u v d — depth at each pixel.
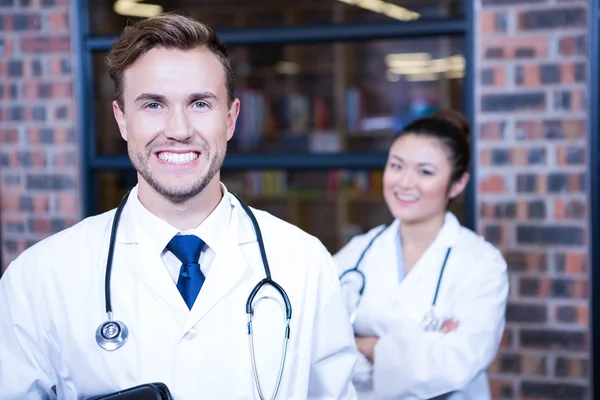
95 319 1.22
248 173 4.91
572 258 2.51
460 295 1.87
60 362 1.24
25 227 2.97
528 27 2.49
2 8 2.93
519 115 2.52
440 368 1.77
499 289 1.88
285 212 5.04
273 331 1.25
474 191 2.57
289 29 2.81
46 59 2.92
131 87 1.18
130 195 1.32
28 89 2.93
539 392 2.56
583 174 2.49
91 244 1.28
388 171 1.96
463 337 1.79
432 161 1.89
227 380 1.22
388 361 1.81
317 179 4.91
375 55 5.02
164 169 1.18
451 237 1.95
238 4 4.94
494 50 2.53
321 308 1.33
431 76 4.95
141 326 1.21
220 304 1.24
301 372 1.26
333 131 4.90
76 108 2.92
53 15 2.90
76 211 2.94
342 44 4.87
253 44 2.87
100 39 2.89
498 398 2.60
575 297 2.51
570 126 2.48
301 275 1.31
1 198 2.98
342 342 1.36
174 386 1.20
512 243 2.55
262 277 1.28
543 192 2.52
